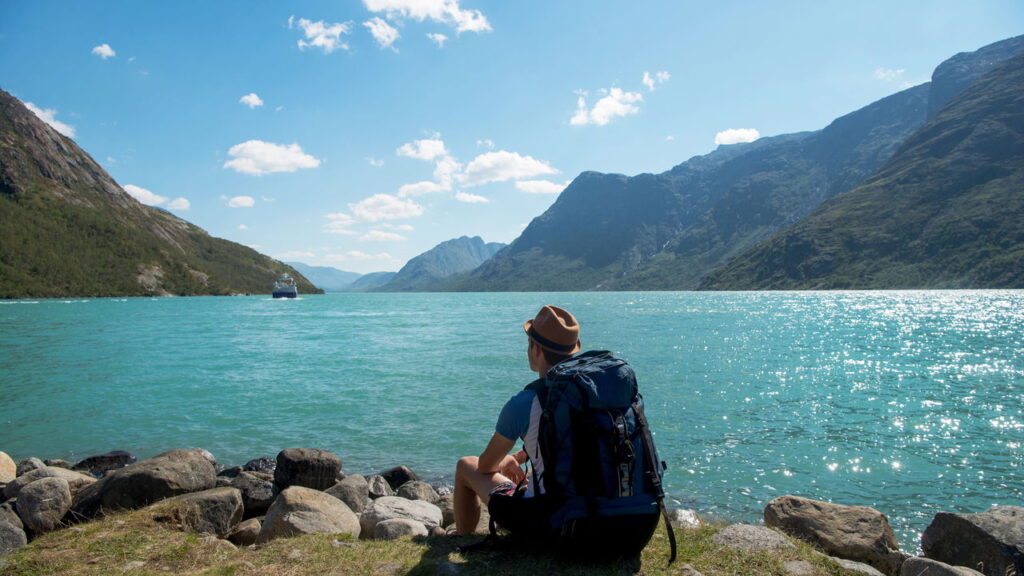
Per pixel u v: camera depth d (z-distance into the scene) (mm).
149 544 4832
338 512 6621
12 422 16250
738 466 11688
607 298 169125
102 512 6898
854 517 6652
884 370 24312
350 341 40812
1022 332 41188
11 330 50719
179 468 7910
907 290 174625
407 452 13195
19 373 25344
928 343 34938
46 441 14438
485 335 45281
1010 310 67625
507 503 3793
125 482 7328
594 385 3359
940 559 6418
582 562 3740
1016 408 16797
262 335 46625
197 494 7094
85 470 12117
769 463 11859
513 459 4641
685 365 26000
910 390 19750
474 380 22625
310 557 4293
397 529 6457
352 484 8945
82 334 47031
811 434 14008
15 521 6641
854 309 76125
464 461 4473
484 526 6297
